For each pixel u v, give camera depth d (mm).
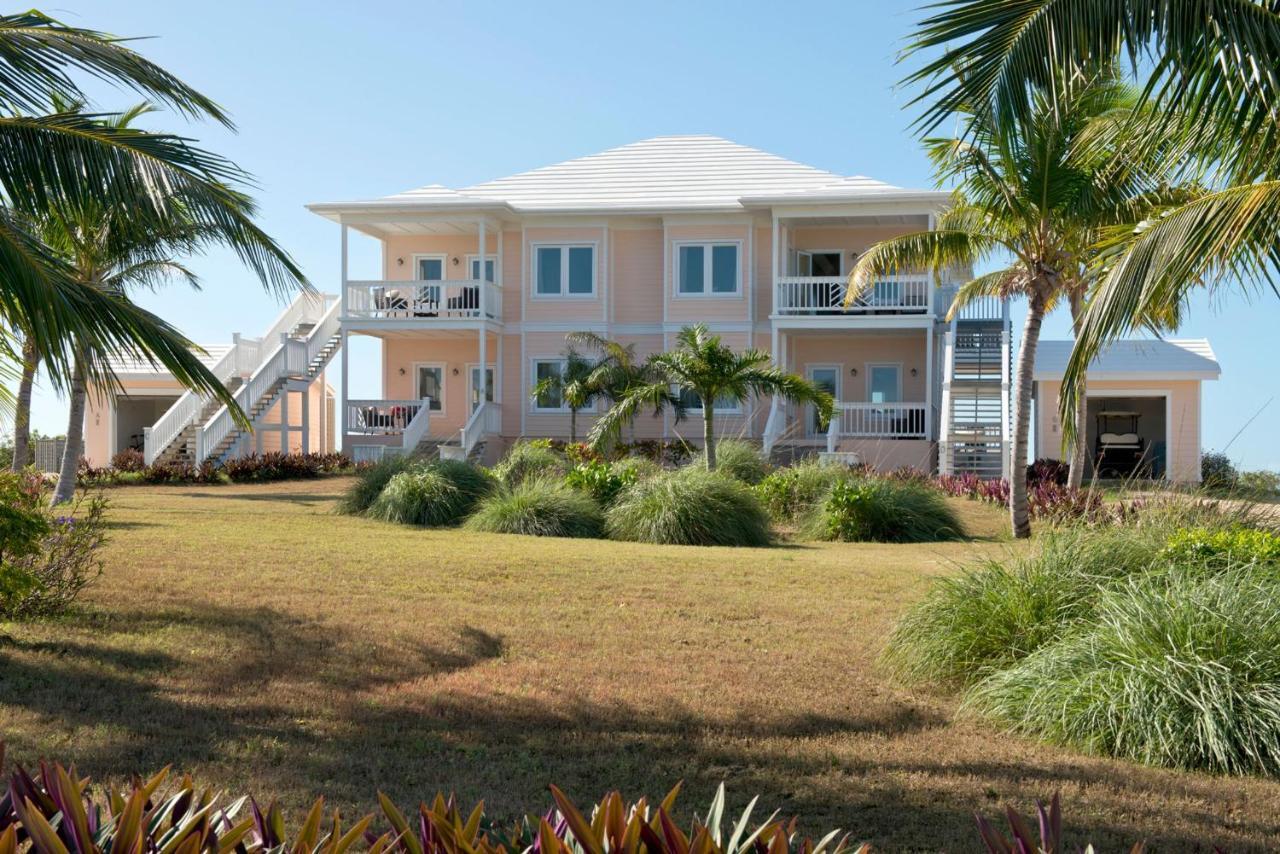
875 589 10523
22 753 5039
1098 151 12391
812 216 27938
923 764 5328
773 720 6078
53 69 7578
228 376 28281
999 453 25156
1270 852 4227
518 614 9000
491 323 29391
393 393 31828
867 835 4359
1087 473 29625
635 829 1874
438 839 1986
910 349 29906
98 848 1843
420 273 31828
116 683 6512
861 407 27312
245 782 4777
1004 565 7773
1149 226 7164
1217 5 6391
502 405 30656
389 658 7375
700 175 31531
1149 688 5562
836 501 16219
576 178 31781
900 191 26984
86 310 7062
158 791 4520
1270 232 6867
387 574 10828
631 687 6730
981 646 6867
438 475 17375
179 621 8336
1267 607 5883
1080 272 17641
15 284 6738
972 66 6820
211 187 7863
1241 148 7059
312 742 5477
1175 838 4363
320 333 30859
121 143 7625
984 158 14234
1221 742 5246
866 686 6918
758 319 30016
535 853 2010
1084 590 7121
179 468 24891
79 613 8461
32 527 7629
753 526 15336
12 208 7641
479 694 6492
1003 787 4973
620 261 30688
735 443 21828
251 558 11672
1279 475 12852
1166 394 28641
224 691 6430
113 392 7402
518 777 5008
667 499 15234
